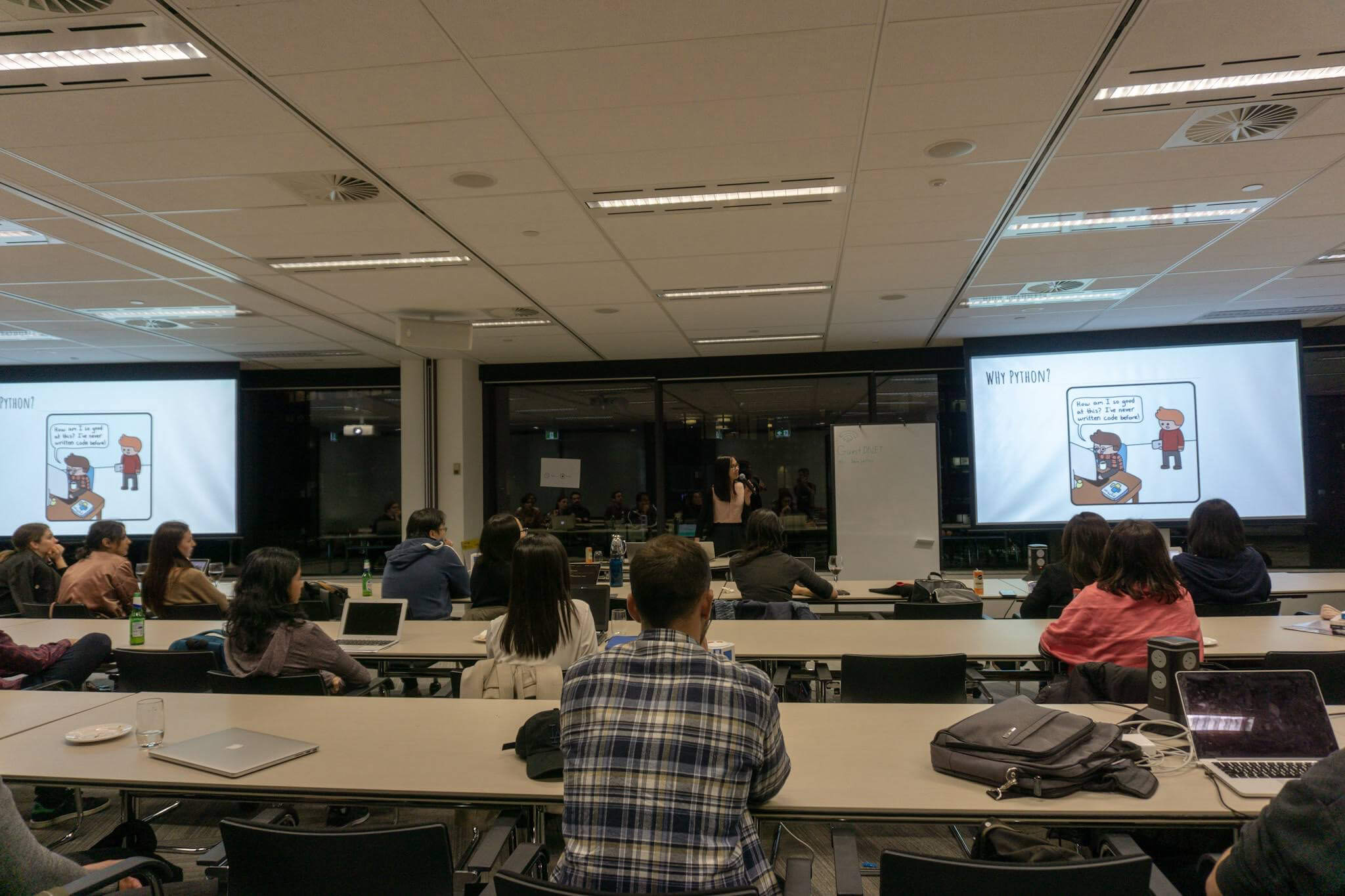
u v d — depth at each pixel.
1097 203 4.40
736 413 9.72
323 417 10.36
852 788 1.81
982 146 3.61
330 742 2.19
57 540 9.30
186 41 2.66
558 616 2.77
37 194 4.04
